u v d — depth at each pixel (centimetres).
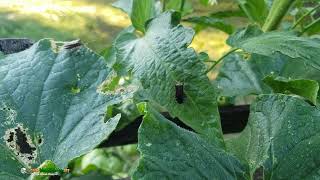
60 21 89
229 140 36
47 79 35
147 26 42
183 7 58
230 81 53
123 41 42
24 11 90
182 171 26
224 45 93
